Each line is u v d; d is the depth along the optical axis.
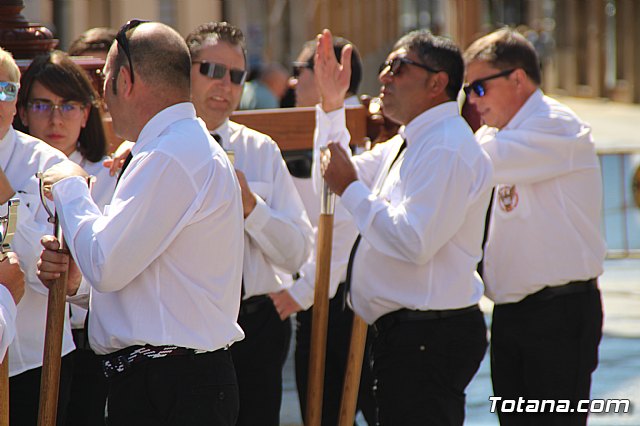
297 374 18.20
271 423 15.49
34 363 12.72
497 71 15.48
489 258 15.64
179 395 11.14
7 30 14.91
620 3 100.12
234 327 11.53
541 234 15.27
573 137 15.13
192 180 10.97
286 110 17.47
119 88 11.30
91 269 10.80
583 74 108.75
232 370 11.66
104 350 11.49
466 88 15.82
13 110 12.44
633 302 29.19
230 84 14.95
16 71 12.41
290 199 15.55
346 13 81.00
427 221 13.33
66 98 13.90
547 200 15.25
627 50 99.75
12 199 11.50
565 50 111.06
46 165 12.73
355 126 18.27
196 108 14.99
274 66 38.12
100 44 18.91
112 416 11.43
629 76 99.75
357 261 14.48
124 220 10.76
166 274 11.12
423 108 13.98
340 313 17.78
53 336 11.48
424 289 13.93
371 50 97.50
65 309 12.46
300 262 15.34
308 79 20.27
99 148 14.49
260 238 14.70
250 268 14.88
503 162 15.08
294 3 69.31
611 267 34.22
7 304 11.26
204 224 11.12
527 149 15.05
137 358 11.22
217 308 11.32
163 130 11.24
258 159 15.38
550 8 120.31
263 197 15.20
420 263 13.52
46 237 11.36
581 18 108.06
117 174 13.95
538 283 15.34
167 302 11.12
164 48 11.23
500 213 15.48
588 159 15.38
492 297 15.79
